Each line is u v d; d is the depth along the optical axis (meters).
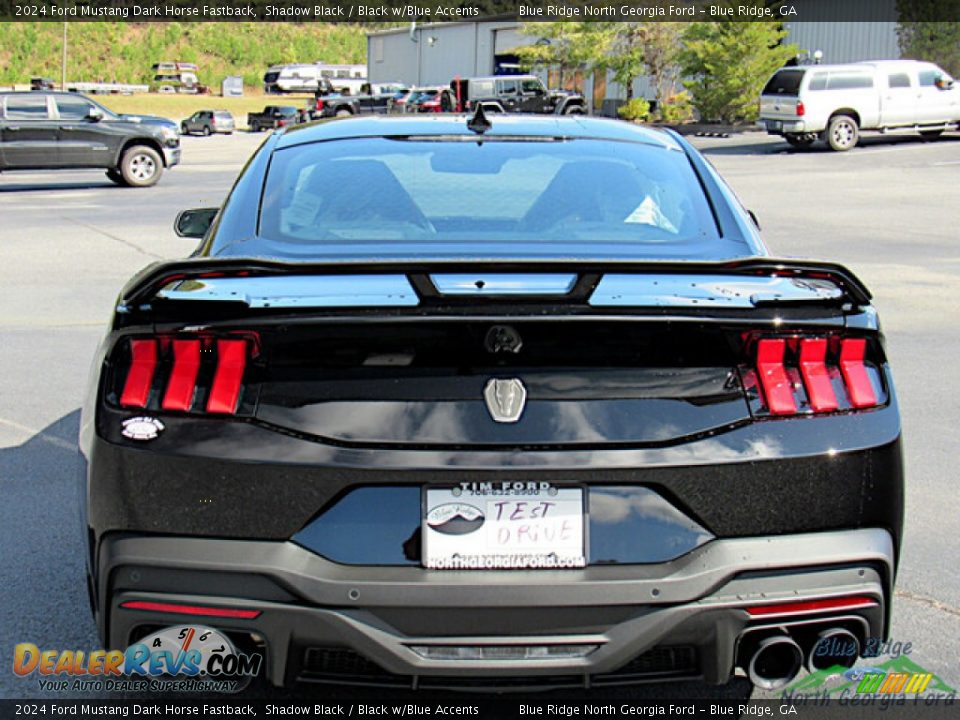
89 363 7.08
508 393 2.48
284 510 2.46
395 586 2.41
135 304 2.52
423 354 2.47
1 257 11.87
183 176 24.45
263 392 2.50
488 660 2.45
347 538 2.46
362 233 3.10
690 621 2.45
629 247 3.06
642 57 43.28
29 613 3.53
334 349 2.47
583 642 2.44
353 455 2.45
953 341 7.73
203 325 2.48
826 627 2.58
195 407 2.51
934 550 4.06
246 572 2.44
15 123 20.27
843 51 39.50
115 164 21.14
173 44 141.88
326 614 2.42
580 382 2.50
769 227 14.13
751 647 2.56
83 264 11.40
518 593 2.42
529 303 2.46
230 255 3.01
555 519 2.47
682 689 3.09
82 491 2.75
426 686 2.49
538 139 3.72
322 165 3.50
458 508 2.47
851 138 27.64
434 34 63.78
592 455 2.46
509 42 57.53
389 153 3.58
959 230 13.80
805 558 2.51
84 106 20.89
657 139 3.84
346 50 152.12
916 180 20.11
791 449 2.52
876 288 9.77
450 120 3.94
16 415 5.85
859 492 2.57
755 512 2.51
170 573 2.49
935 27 33.44
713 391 2.53
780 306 2.53
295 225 3.16
